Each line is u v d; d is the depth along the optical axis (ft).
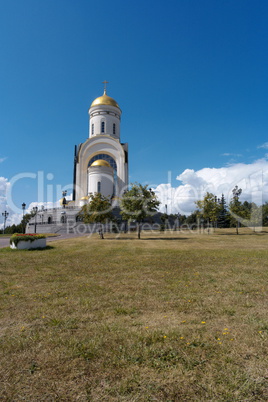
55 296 21.11
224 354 11.39
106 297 20.49
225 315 16.11
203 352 11.63
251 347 11.96
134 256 47.01
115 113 224.53
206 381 9.61
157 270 32.22
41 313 17.13
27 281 26.94
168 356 11.30
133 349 11.98
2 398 8.88
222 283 24.50
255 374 9.97
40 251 57.31
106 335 13.50
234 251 53.36
